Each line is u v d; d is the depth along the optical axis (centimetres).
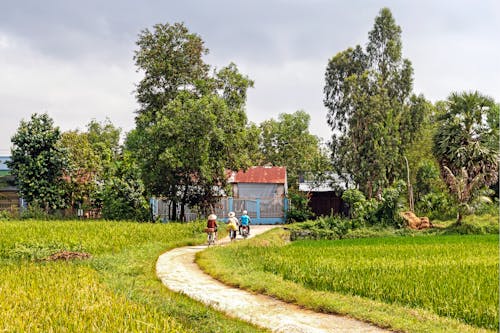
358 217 3994
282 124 7931
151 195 4366
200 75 4716
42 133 4597
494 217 3897
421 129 5575
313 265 1738
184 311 1098
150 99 4600
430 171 5325
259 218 4831
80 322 898
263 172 5425
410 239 3144
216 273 1717
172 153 3941
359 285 1362
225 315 1175
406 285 1334
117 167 4438
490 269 1609
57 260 1750
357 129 5325
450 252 2220
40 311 983
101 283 1309
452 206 4212
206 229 2806
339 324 1122
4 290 1166
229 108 4553
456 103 3956
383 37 5662
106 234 2544
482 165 3838
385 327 1087
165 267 1923
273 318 1179
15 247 1994
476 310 1091
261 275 1642
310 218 4916
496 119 4044
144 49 4575
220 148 4256
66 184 4716
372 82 5422
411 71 5606
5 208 4931
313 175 5994
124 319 934
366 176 5225
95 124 7825
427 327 1032
